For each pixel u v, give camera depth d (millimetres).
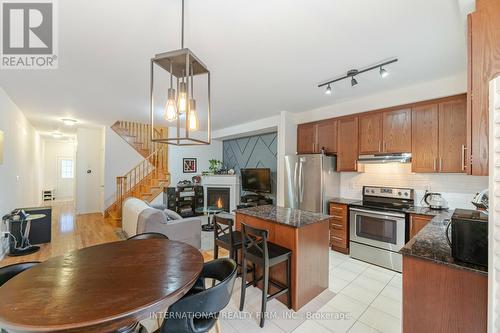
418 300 1354
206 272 1787
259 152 6316
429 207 3188
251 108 4309
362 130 3682
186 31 1934
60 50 2240
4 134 3504
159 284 1265
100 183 7051
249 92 3436
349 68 2641
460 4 1478
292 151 4609
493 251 952
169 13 1708
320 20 1796
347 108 3883
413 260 1378
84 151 6879
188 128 1560
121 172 6621
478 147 1232
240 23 1828
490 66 1212
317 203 3859
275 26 1871
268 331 1952
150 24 1841
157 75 2822
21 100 3900
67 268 1467
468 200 2990
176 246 1903
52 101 3938
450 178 3137
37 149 7426
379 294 2525
